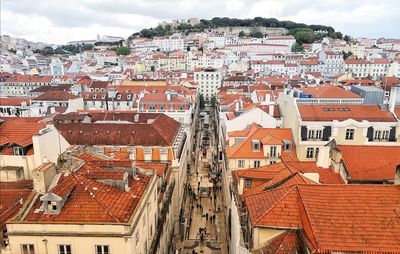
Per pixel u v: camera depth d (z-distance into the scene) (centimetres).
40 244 2869
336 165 4412
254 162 5681
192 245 5828
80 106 12181
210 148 12012
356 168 4278
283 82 15125
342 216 2738
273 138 5722
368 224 2677
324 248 2509
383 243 2552
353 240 2566
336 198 2891
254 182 4266
